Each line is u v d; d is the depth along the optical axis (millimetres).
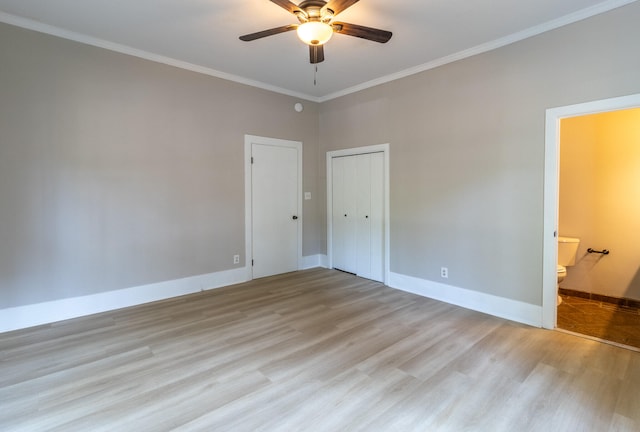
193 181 3955
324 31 2318
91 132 3258
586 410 1848
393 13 2701
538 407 1879
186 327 2980
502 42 3121
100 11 2721
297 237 5074
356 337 2779
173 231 3824
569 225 3854
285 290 4094
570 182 3822
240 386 2080
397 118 4094
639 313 3316
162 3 2590
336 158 5016
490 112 3244
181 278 3904
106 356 2453
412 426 1733
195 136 3949
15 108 2881
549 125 2873
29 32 2918
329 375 2205
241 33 3092
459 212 3529
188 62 3783
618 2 2488
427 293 3857
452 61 3520
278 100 4727
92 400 1940
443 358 2424
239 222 4402
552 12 2678
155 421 1764
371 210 4555
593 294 3721
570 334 2824
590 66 2646
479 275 3395
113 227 3416
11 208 2895
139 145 3547
